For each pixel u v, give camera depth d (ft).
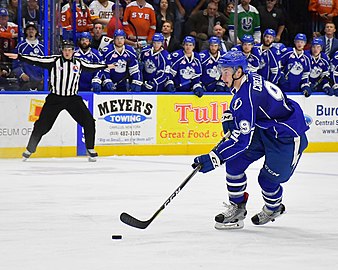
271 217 44.04
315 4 105.50
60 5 87.97
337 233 42.06
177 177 68.95
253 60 93.45
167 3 98.84
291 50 96.12
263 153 42.27
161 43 91.04
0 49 86.99
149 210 49.93
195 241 39.40
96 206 51.55
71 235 40.93
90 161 82.53
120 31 88.99
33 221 45.44
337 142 98.73
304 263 34.32
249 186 62.95
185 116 91.91
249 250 37.17
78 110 82.23
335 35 106.73
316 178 69.15
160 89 92.12
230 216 42.75
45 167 76.38
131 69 90.02
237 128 39.73
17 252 36.47
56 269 32.83
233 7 98.58
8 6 86.94
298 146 41.06
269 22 103.76
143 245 38.27
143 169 75.41
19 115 85.10
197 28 98.94
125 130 89.51
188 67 92.07
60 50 88.22
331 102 98.07
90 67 83.15
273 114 40.68
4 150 84.74
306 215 48.32
